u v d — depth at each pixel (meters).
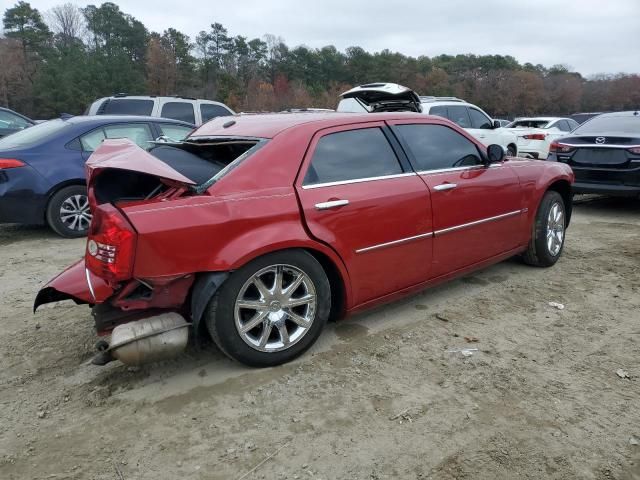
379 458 2.59
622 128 8.43
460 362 3.50
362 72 87.19
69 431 2.84
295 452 2.64
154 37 81.56
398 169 4.00
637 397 3.09
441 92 84.25
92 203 3.36
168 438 2.76
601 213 8.61
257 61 87.38
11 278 5.32
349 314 3.78
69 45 79.25
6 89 62.84
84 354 3.69
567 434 2.76
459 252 4.42
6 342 3.88
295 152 3.48
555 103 86.19
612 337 3.86
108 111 10.82
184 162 3.69
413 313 4.32
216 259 3.06
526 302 4.54
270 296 3.32
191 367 3.46
